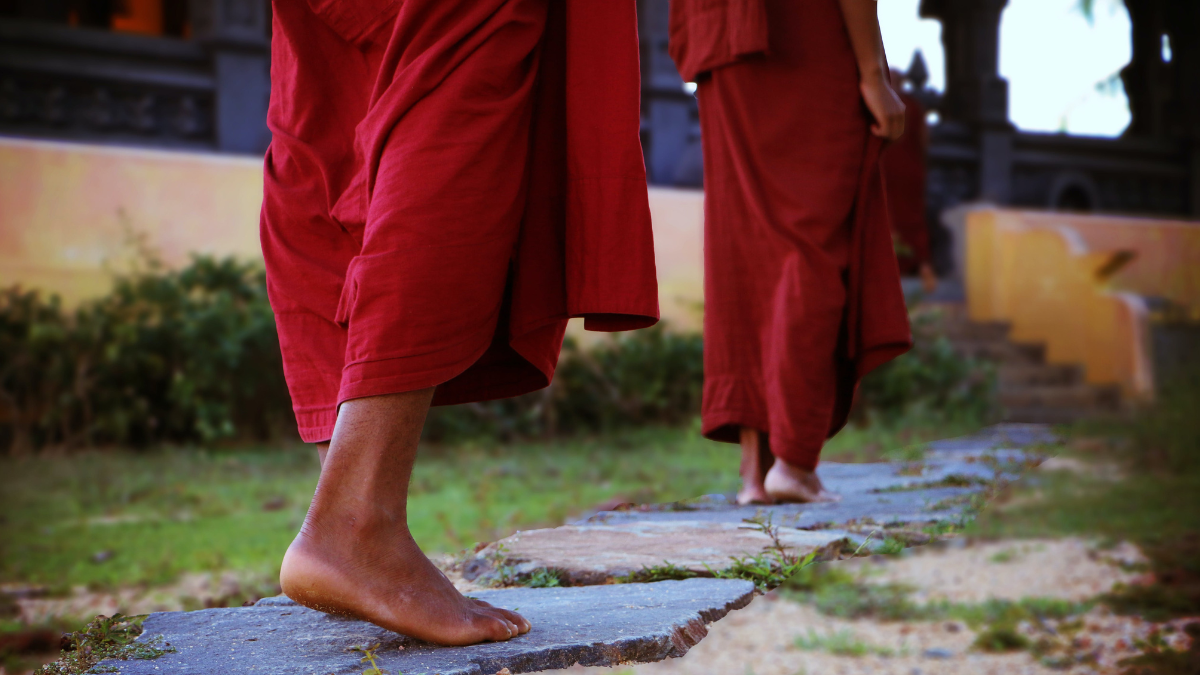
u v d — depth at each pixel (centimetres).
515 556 213
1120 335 956
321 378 147
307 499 506
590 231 147
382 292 130
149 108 826
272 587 327
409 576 133
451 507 477
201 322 689
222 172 773
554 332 154
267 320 715
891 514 270
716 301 303
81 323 684
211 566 371
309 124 151
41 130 788
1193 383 922
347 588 130
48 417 654
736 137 299
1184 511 560
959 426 788
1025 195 1161
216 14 834
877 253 299
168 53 829
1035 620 386
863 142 298
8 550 394
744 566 199
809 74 295
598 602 170
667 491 510
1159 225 1116
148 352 693
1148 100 1254
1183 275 1117
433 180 132
